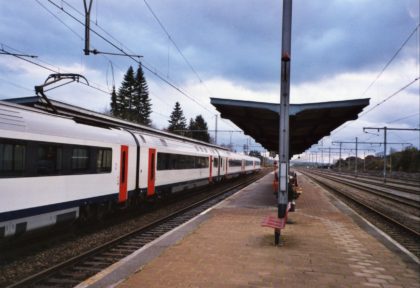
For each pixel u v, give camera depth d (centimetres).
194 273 673
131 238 1113
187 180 2319
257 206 1692
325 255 819
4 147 828
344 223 1268
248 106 1357
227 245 892
